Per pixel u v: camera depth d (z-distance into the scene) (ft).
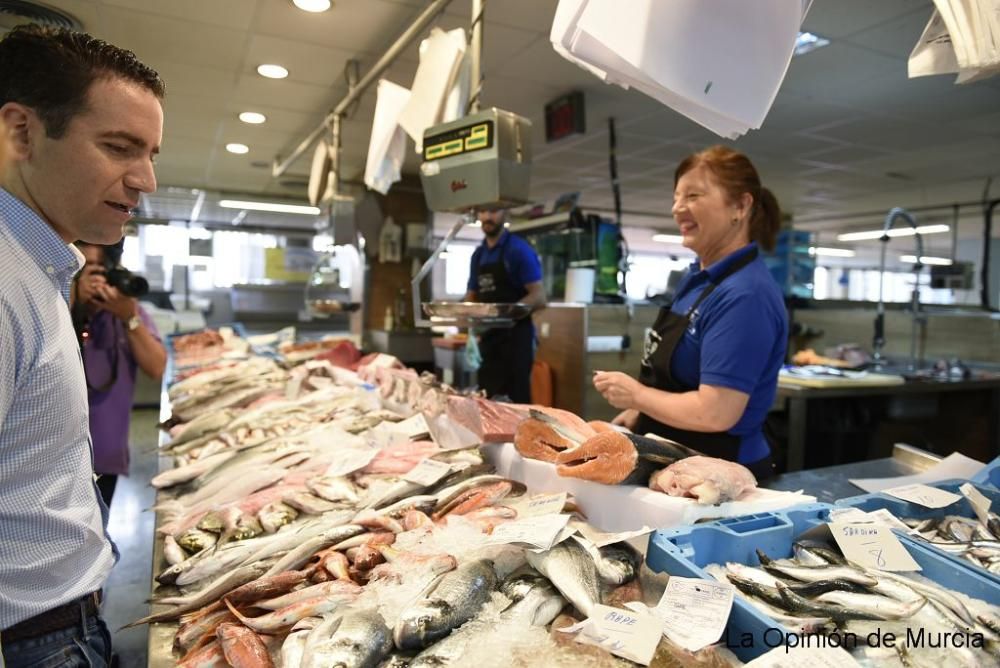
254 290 34.01
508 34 11.63
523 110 16.31
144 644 8.74
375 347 21.66
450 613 3.12
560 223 14.58
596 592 3.36
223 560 4.17
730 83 3.97
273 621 3.33
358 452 6.12
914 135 17.92
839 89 14.34
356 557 3.97
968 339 16.57
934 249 41.65
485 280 12.94
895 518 4.34
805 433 13.58
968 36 3.35
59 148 3.04
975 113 15.92
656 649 2.92
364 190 24.06
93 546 3.45
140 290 8.98
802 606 3.27
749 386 5.54
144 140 3.24
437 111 7.94
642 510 4.33
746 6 3.80
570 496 4.87
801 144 18.95
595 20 3.68
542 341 16.53
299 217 34.55
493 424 5.77
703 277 6.32
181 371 11.91
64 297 3.25
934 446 16.17
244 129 18.19
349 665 2.81
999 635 3.01
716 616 3.03
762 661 2.70
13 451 2.97
